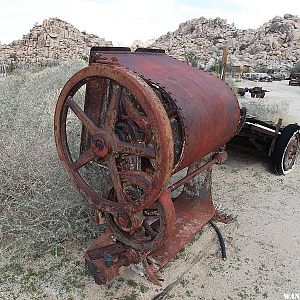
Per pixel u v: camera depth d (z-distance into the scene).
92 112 2.81
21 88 8.22
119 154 2.47
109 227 2.82
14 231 3.44
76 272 3.02
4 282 2.88
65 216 3.40
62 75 9.04
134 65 2.79
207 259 3.33
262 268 3.25
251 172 5.46
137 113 2.43
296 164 5.93
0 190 3.87
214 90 3.02
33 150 4.35
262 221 4.04
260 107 8.46
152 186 2.30
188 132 2.49
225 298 2.87
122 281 2.93
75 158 4.13
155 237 2.54
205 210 3.72
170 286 2.91
